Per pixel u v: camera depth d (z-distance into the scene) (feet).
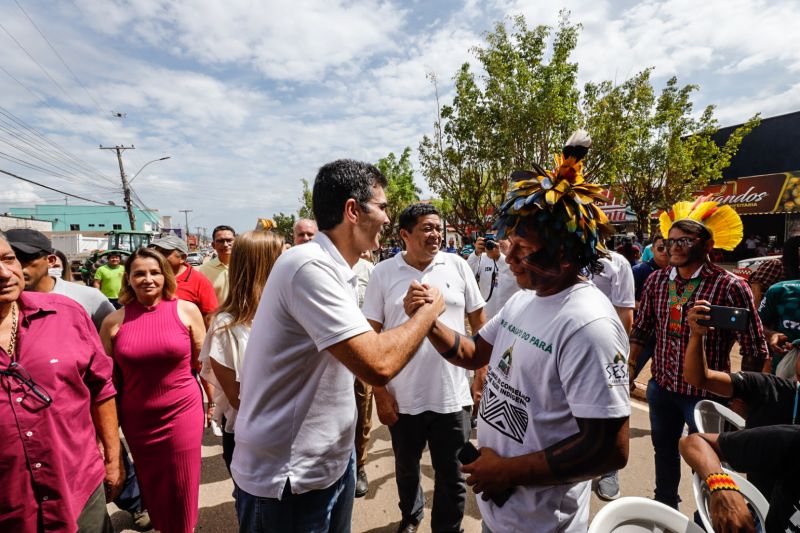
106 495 6.22
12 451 4.73
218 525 8.32
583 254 3.90
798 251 8.46
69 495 5.13
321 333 4.03
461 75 35.78
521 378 4.01
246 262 7.10
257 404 4.49
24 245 7.32
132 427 6.98
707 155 47.52
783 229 52.29
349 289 4.69
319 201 4.85
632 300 10.38
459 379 7.29
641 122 36.65
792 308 8.04
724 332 7.01
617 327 3.60
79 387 5.40
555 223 3.71
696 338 5.69
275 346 4.38
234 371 7.09
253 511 4.56
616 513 4.22
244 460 4.59
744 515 3.72
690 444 4.40
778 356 7.98
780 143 47.85
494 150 34.83
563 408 3.75
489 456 4.09
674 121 45.91
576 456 3.42
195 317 7.91
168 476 7.12
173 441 7.07
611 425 3.35
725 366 7.06
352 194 4.69
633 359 8.37
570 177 3.91
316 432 4.60
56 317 5.36
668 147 46.16
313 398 4.56
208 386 9.27
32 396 4.86
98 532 5.61
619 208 51.98
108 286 21.71
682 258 7.18
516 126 33.22
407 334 4.42
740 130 47.39
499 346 4.49
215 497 9.23
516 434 4.02
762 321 8.61
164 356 6.92
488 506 4.33
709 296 7.06
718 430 5.51
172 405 7.04
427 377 7.07
